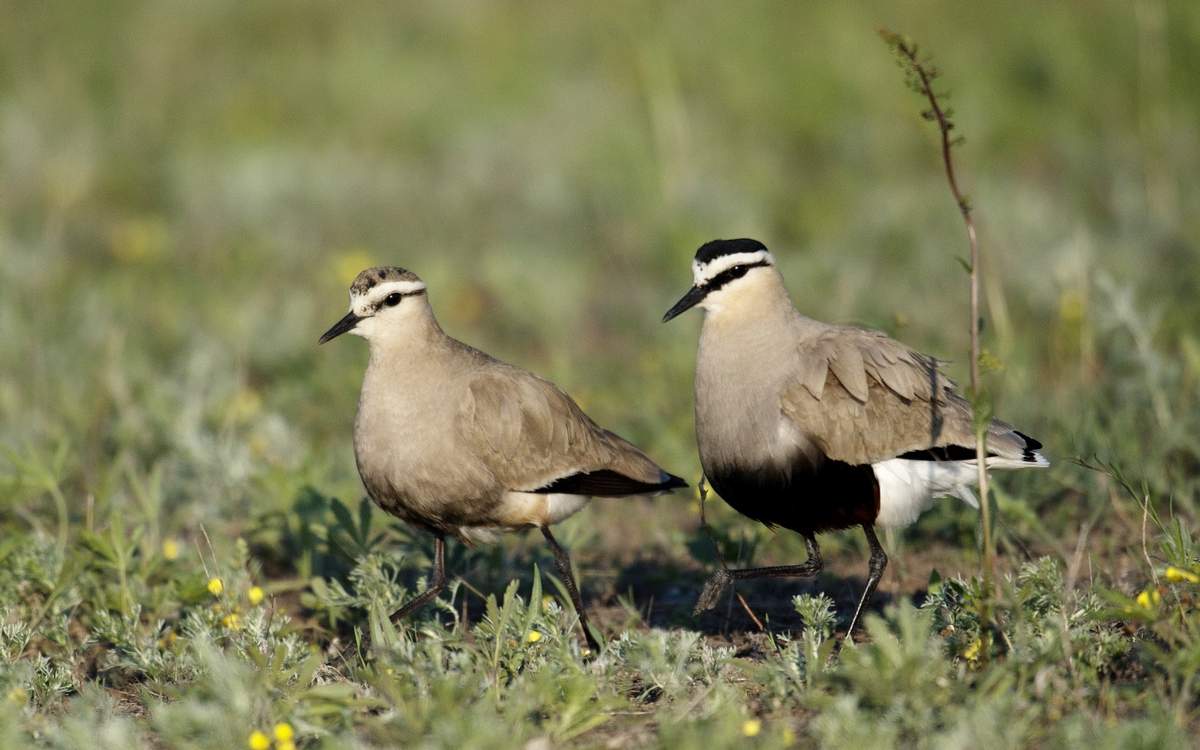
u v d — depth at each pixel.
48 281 16.86
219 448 12.08
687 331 15.88
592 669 8.46
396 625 9.55
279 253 18.94
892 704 7.51
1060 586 8.49
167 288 17.39
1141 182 19.16
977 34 23.95
